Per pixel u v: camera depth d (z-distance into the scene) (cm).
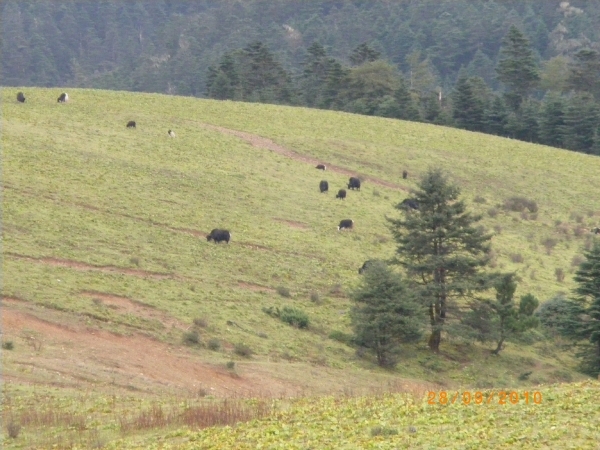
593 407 3503
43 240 7200
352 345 6650
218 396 4759
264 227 9212
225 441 3338
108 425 3803
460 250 7438
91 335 5569
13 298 5797
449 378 6556
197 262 7650
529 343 7638
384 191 11819
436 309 7238
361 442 3180
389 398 4031
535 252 10669
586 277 7281
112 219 8281
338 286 7838
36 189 8625
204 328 6197
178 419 3838
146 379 5028
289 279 7825
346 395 4384
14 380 4534
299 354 6225
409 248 7388
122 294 6406
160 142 11819
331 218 10031
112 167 10075
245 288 7362
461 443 3078
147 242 7869
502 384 6219
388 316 6431
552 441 3064
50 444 3525
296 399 4256
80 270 6731
